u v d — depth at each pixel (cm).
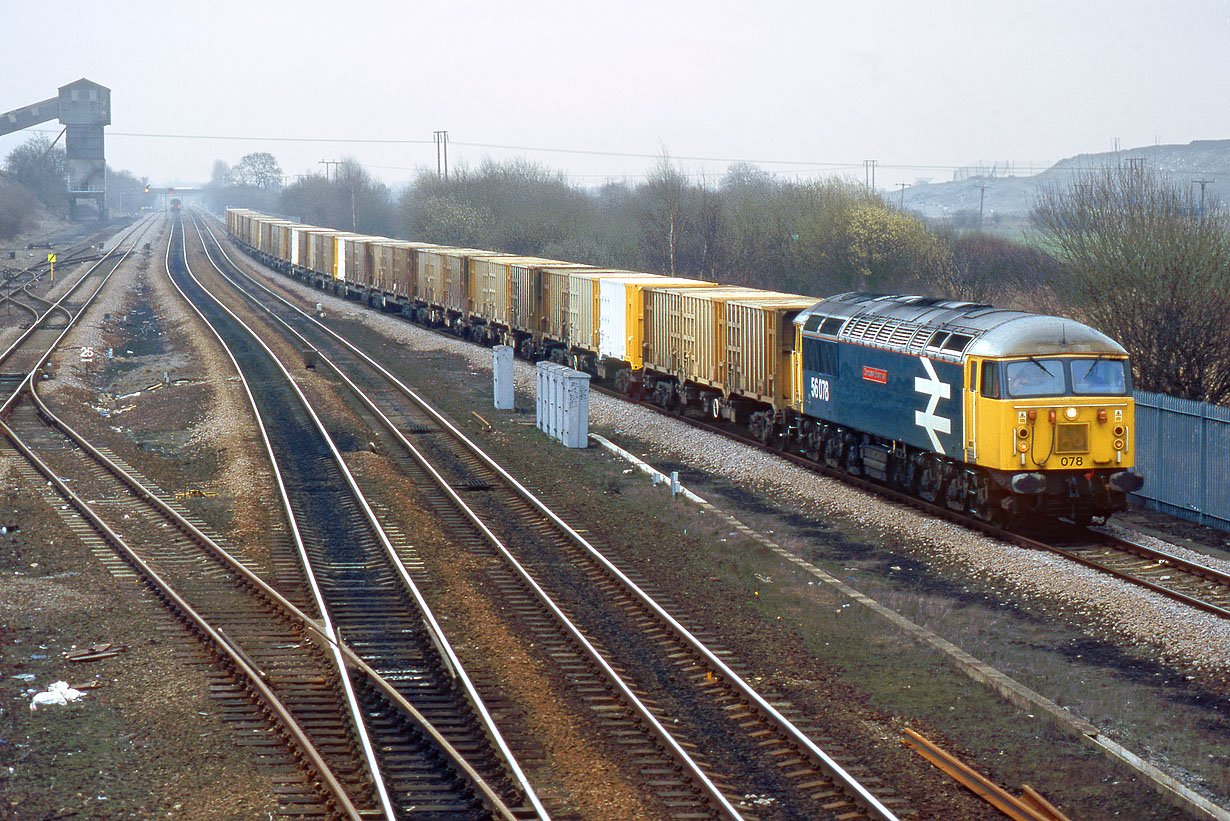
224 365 6053
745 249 9812
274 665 2036
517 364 6406
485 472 3759
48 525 2995
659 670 2034
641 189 12281
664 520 3141
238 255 16550
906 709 1852
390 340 7600
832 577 2603
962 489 3045
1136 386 3950
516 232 12638
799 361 3850
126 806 1502
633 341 5141
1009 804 1501
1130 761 1620
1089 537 2933
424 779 1592
